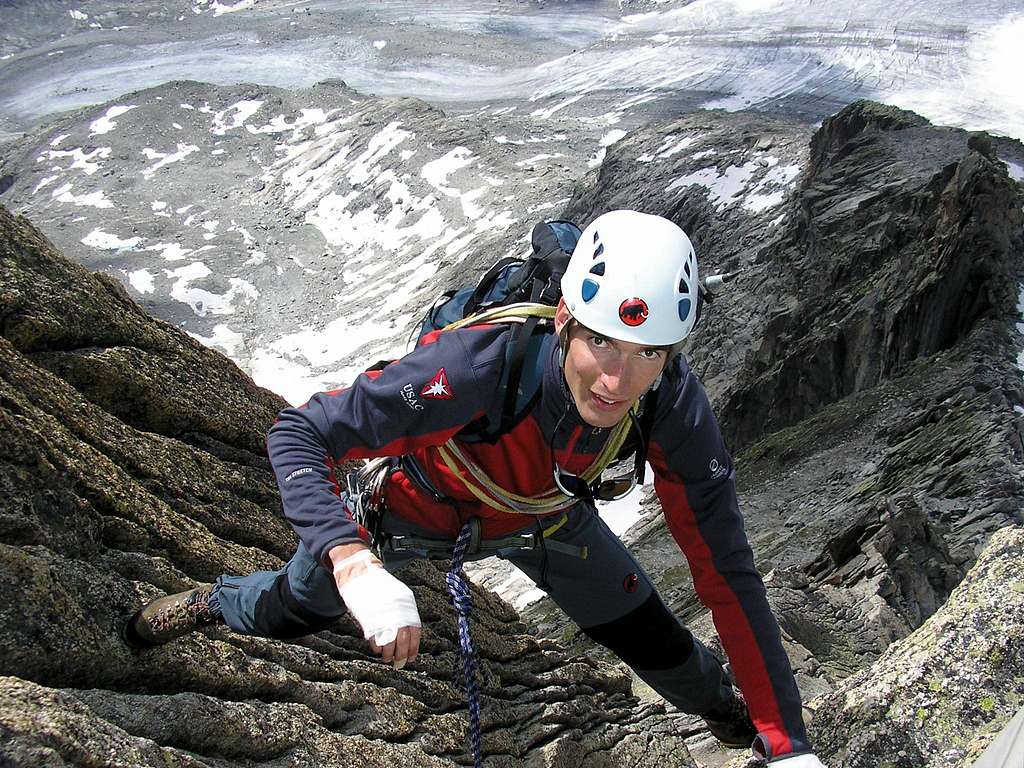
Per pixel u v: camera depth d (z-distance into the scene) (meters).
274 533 2.46
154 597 1.81
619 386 1.47
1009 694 1.68
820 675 5.37
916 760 1.66
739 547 1.70
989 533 9.54
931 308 17.27
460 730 2.27
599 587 1.86
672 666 1.96
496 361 1.51
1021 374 15.49
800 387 20.08
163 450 2.23
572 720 2.63
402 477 1.73
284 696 1.90
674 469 1.66
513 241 70.31
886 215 23.56
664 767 2.79
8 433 1.62
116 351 2.26
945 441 12.49
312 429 1.52
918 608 7.17
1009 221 16.97
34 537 1.59
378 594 1.33
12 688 1.24
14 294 2.06
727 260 43.38
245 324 72.06
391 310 70.25
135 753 1.30
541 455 1.60
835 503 13.67
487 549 1.74
